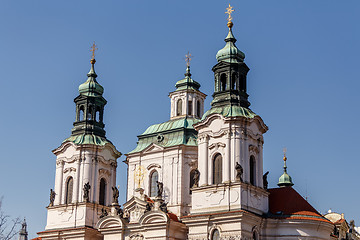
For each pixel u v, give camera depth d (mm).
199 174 95312
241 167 91500
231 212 88500
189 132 108625
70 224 108188
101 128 115812
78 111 116000
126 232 98938
